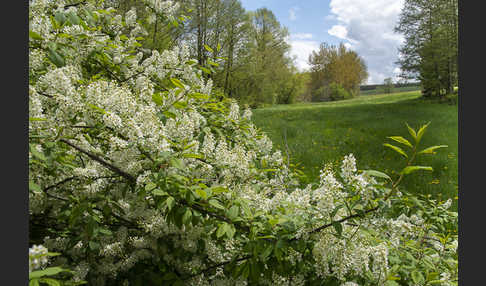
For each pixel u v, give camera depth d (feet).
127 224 7.62
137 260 7.19
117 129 6.36
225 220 6.28
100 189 6.91
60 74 6.40
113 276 7.17
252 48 81.71
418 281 7.08
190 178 6.35
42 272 4.13
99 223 7.09
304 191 8.10
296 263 6.45
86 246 7.09
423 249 8.11
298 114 70.79
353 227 7.07
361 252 6.63
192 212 5.95
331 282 6.45
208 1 58.95
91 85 6.74
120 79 10.94
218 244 7.36
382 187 6.17
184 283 6.93
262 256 5.92
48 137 6.02
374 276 6.86
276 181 11.85
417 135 5.31
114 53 10.64
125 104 6.68
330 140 38.52
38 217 7.41
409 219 9.57
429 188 21.11
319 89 206.90
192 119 8.63
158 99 7.37
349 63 200.85
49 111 6.66
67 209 6.75
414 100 104.83
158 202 5.91
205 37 61.62
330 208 6.16
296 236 6.19
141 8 31.78
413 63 101.76
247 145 11.98
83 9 10.81
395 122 53.06
